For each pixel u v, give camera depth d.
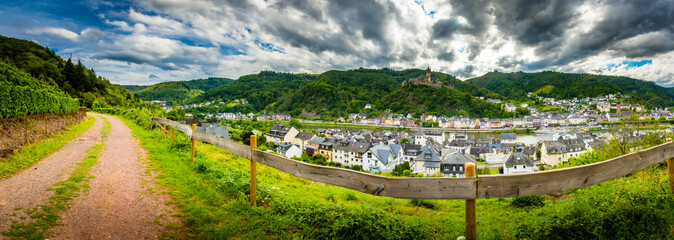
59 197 5.23
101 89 98.12
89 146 11.77
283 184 9.66
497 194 3.48
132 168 7.98
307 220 4.60
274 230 4.26
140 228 4.19
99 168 7.79
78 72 89.06
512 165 41.19
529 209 6.59
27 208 4.58
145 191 5.93
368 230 4.09
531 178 3.54
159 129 20.48
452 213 6.97
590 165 3.88
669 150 4.89
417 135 88.62
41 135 12.88
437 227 5.16
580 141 60.56
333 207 5.03
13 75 16.88
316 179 4.36
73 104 27.03
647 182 5.46
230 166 10.45
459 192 3.50
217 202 5.45
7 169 7.02
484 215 6.41
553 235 3.89
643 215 4.00
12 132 10.85
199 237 4.07
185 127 10.85
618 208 4.25
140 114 34.59
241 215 4.86
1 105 10.95
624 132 20.47
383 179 3.77
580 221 4.07
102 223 4.27
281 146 60.88
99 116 39.06
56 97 20.20
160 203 5.29
